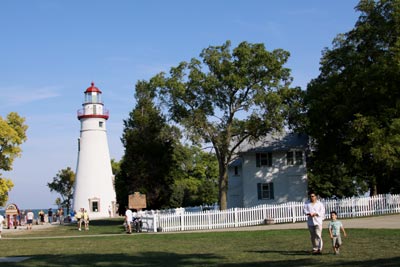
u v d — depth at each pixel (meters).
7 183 52.56
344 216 38.72
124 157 61.81
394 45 39.94
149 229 37.34
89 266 16.94
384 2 42.50
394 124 36.88
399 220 31.77
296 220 38.75
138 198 46.47
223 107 46.38
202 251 20.77
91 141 69.81
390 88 39.25
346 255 17.06
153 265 16.69
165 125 54.16
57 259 19.31
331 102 43.44
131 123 61.88
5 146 53.41
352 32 44.50
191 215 37.03
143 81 62.62
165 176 60.25
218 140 45.50
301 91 46.22
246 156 52.25
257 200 51.62
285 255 18.05
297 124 46.44
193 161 86.00
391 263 14.17
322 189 66.44
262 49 44.81
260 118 45.06
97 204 68.62
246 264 15.98
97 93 71.19
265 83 44.25
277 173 52.06
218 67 44.88
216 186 88.75
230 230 32.25
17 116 55.97
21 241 30.48
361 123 38.56
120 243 26.33
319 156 48.16
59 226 52.78
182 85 44.84
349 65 43.47
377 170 44.25
